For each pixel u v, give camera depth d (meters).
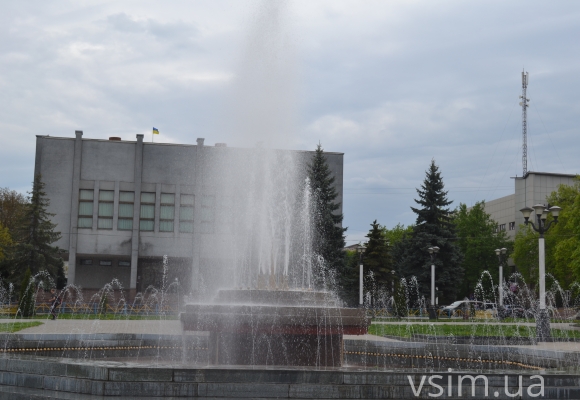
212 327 13.68
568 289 53.97
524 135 82.75
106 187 51.78
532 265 62.78
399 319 42.66
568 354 16.20
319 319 13.88
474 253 72.44
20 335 17.91
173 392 10.85
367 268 49.62
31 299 37.62
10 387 11.75
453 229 56.44
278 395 10.94
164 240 51.88
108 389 10.86
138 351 18.78
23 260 45.88
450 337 24.91
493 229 75.62
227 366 13.35
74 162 51.59
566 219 57.62
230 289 15.14
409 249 56.12
